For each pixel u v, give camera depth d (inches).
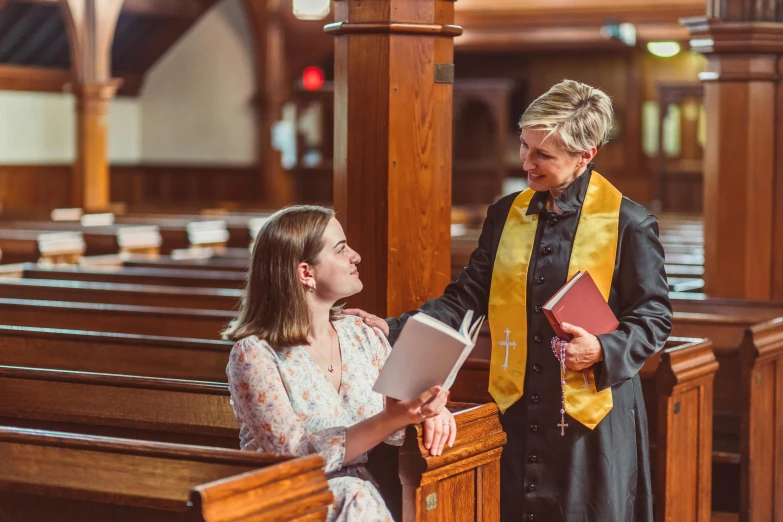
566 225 124.5
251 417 109.7
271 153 795.4
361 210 169.5
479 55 867.4
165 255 462.3
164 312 218.4
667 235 451.5
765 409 187.2
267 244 113.7
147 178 840.9
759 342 179.8
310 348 115.0
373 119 167.5
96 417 147.6
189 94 832.9
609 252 122.4
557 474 123.1
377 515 110.0
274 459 103.5
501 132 751.7
